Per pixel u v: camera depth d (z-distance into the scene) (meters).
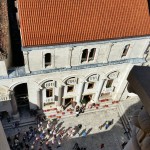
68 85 40.38
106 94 47.25
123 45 35.22
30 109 44.03
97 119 46.84
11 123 43.97
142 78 4.84
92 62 36.97
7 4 39.16
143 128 4.79
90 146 43.66
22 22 30.70
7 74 34.25
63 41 31.70
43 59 33.56
